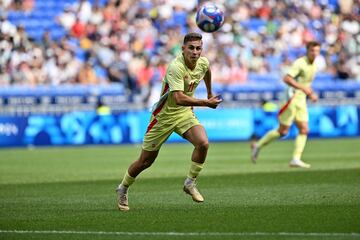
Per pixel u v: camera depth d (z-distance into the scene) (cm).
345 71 7594
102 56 6869
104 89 6412
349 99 6994
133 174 2355
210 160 4466
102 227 2042
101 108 6153
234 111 6347
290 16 8150
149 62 6850
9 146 5903
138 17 7462
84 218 2216
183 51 2270
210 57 7144
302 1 8300
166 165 4178
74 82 6594
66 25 7356
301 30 8012
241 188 2977
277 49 7725
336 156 4638
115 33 7156
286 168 3869
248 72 7356
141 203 2550
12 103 6041
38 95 6125
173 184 3188
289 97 3991
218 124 6294
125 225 2069
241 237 1853
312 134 6500
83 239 1869
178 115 2311
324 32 8150
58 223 2128
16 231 1991
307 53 3922
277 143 6038
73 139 6009
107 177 3553
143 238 1869
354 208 2327
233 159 4534
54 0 7550
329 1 8444
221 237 1858
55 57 6600
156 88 6275
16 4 7419
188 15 7712
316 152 4997
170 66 2273
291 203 2475
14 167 4166
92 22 7250
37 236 1916
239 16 7912
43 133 5975
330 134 6569
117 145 6028
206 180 3316
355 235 1859
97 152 5291
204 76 2402
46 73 6519
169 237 1873
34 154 5166
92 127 6050
